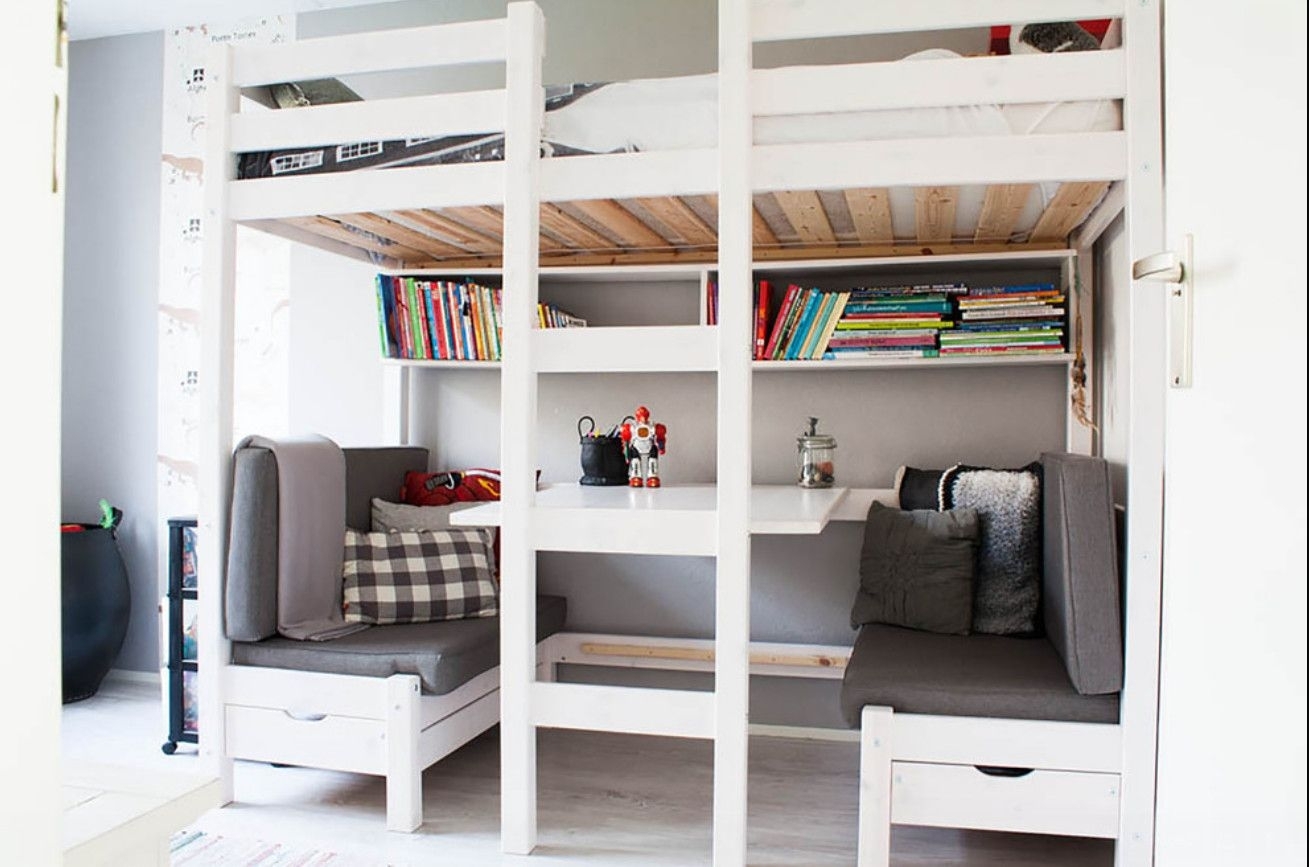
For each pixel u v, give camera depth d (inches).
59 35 22.4
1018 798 80.7
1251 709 40.3
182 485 142.4
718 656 82.7
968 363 111.8
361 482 119.6
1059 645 91.0
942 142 79.7
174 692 115.4
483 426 135.8
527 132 86.5
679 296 129.1
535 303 87.2
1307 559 35.7
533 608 87.6
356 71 91.9
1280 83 37.9
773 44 122.8
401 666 93.9
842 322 113.9
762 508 92.7
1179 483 47.9
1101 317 109.2
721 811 82.8
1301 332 36.2
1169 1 49.5
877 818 82.3
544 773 110.0
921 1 80.0
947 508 108.4
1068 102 79.0
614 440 122.3
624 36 129.2
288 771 108.5
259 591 97.1
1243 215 41.0
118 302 145.1
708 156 83.9
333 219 107.4
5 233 20.8
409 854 87.7
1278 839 37.8
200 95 141.7
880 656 91.8
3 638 20.9
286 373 141.7
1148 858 77.9
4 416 20.9
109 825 35.3
